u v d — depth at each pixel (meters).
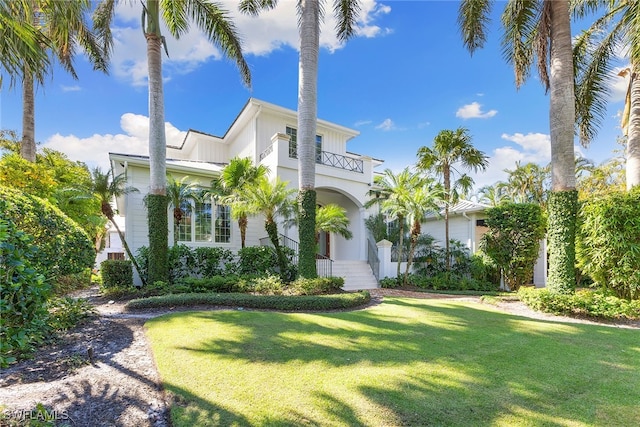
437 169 16.33
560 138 8.07
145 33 9.87
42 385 3.39
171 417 2.78
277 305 7.57
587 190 20.47
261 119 15.80
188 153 20.81
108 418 2.79
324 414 2.84
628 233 7.60
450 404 3.04
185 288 9.03
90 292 10.84
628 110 11.00
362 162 16.39
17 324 2.68
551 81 8.34
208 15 10.74
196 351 4.42
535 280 15.38
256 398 3.12
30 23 4.67
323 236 18.66
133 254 11.48
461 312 7.42
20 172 11.28
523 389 3.38
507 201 15.18
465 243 15.75
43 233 6.70
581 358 4.34
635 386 3.50
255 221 14.29
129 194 11.61
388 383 3.46
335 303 7.74
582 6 10.44
